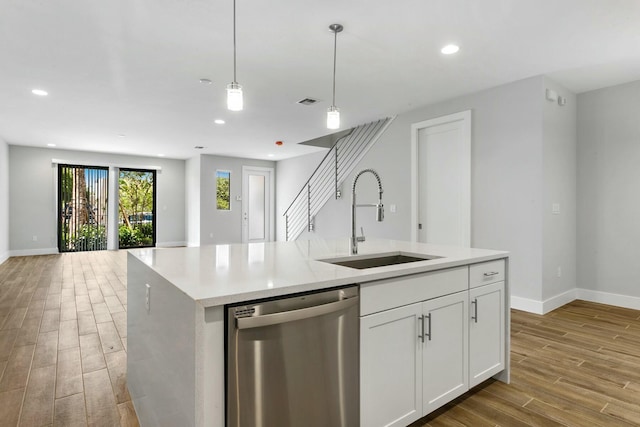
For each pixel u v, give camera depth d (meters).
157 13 2.42
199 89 3.94
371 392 1.49
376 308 1.50
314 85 3.86
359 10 2.41
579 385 2.19
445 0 2.30
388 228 5.13
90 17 2.47
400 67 3.38
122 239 8.88
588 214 4.16
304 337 1.25
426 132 4.68
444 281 1.82
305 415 1.26
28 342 2.84
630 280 3.88
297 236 7.30
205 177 8.73
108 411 1.90
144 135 6.42
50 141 7.03
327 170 6.87
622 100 3.90
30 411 1.89
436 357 1.78
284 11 2.41
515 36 2.79
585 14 2.48
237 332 1.11
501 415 1.87
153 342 1.53
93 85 3.81
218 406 1.09
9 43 2.85
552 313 3.66
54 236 7.96
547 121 3.69
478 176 4.09
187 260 1.82
